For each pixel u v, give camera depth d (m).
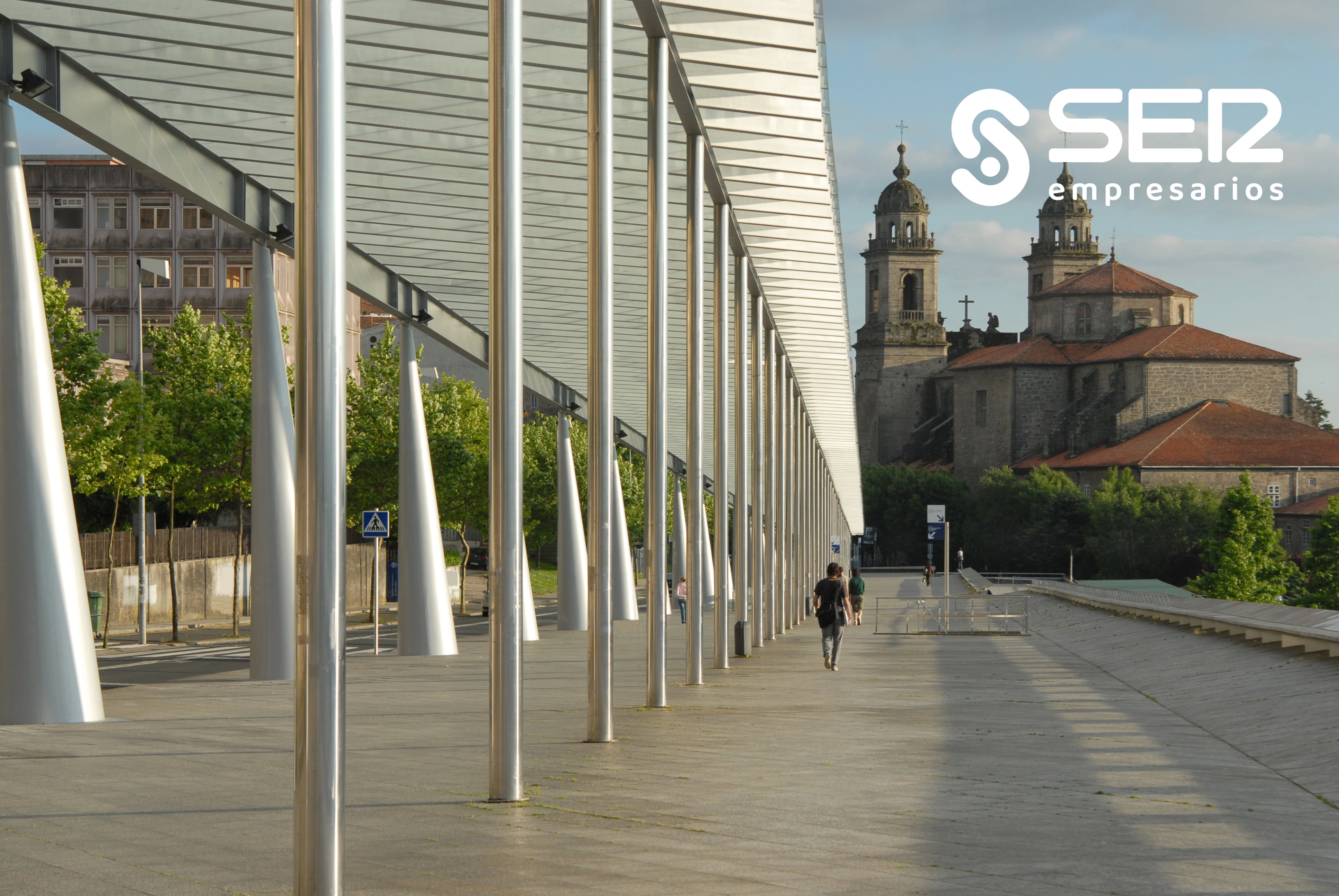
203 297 64.38
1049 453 139.62
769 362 29.14
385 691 16.73
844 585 19.94
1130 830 7.43
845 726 12.45
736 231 21.73
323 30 6.00
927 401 161.00
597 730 11.30
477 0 14.16
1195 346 135.12
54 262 64.44
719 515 19.97
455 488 42.94
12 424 12.66
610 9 12.04
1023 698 15.38
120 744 11.34
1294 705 12.88
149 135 16.73
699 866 6.44
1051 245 171.62
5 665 12.68
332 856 5.89
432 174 19.53
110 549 33.94
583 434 69.31
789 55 14.79
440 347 92.31
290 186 19.03
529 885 6.05
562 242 23.48
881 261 162.12
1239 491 102.56
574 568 33.41
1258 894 5.95
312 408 6.01
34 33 14.34
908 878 6.20
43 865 6.50
